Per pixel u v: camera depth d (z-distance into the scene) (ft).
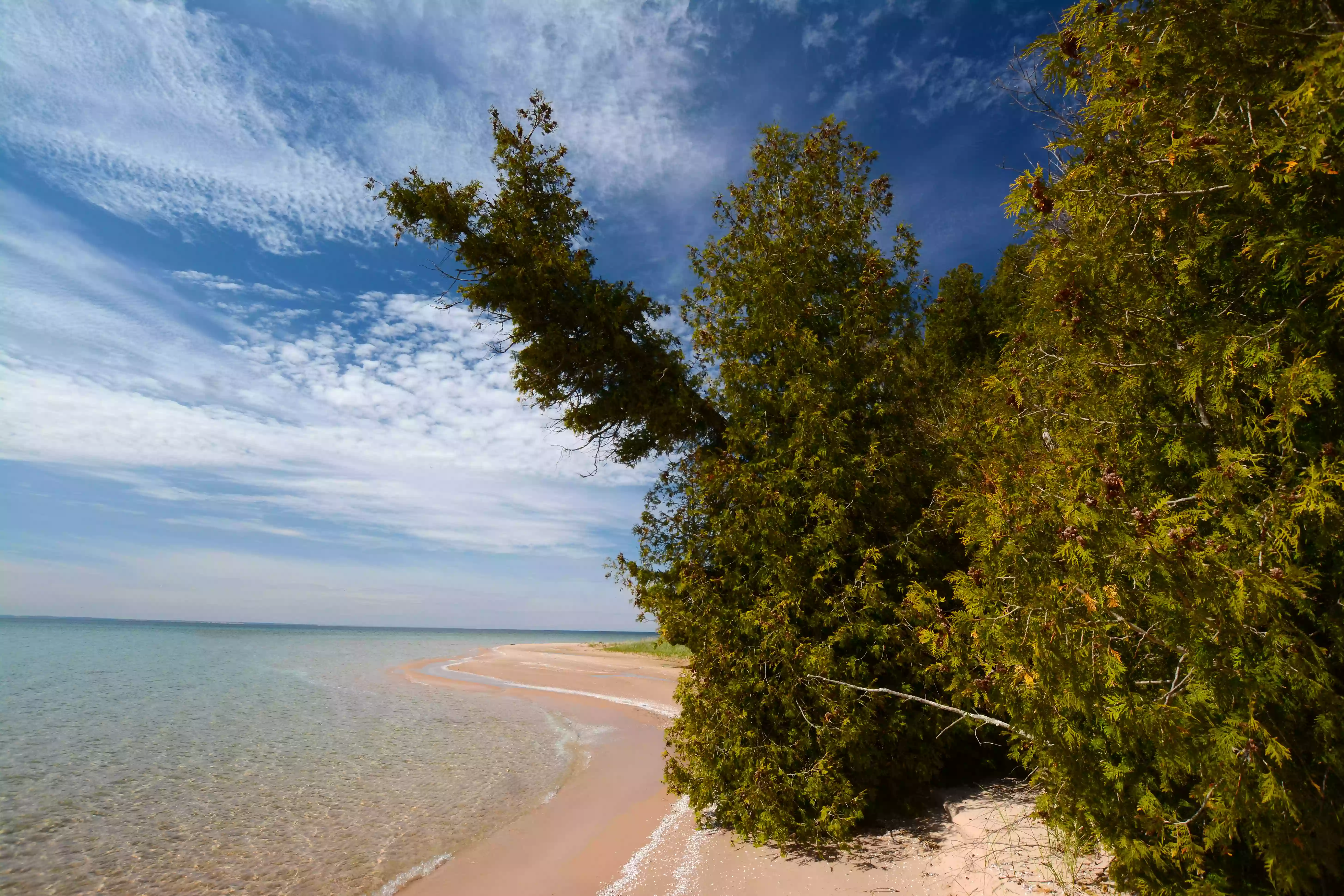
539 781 40.04
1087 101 12.85
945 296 45.32
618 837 27.45
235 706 76.18
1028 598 12.71
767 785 22.74
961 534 17.15
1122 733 12.60
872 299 27.71
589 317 27.73
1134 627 11.56
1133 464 12.90
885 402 27.25
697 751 25.12
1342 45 8.38
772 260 29.89
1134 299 12.76
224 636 354.33
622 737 55.26
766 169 33.06
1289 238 9.84
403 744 53.06
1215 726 10.66
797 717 23.99
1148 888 13.00
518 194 29.37
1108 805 12.91
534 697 85.61
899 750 23.81
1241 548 10.31
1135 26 11.28
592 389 29.14
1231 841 11.59
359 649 228.22
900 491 25.59
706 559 27.02
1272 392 10.31
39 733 57.88
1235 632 9.92
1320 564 11.12
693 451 30.17
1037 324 15.15
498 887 22.89
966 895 16.69
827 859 21.50
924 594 19.08
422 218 26.23
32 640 236.43
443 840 29.01
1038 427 15.10
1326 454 9.82
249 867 26.40
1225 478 10.53
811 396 25.36
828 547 24.61
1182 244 12.00
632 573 27.89
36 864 27.14
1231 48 10.27
